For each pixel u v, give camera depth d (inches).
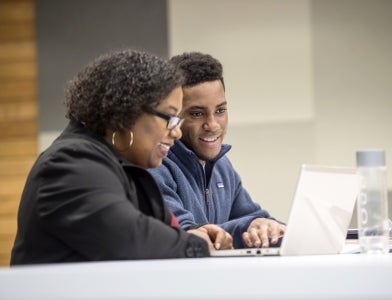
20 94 252.4
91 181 77.1
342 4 237.1
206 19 242.8
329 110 237.9
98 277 48.3
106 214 74.8
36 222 79.1
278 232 95.2
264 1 240.4
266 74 240.4
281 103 239.8
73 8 248.5
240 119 241.8
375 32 236.1
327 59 237.9
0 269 52.5
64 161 79.4
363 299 47.5
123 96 84.5
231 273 47.8
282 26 239.8
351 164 237.0
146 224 75.0
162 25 244.8
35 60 251.1
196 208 113.6
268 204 240.4
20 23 251.9
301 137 239.0
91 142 83.0
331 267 47.9
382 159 79.7
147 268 48.9
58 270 49.3
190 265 51.2
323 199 83.6
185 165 114.4
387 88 235.5
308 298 47.2
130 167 83.7
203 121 114.0
